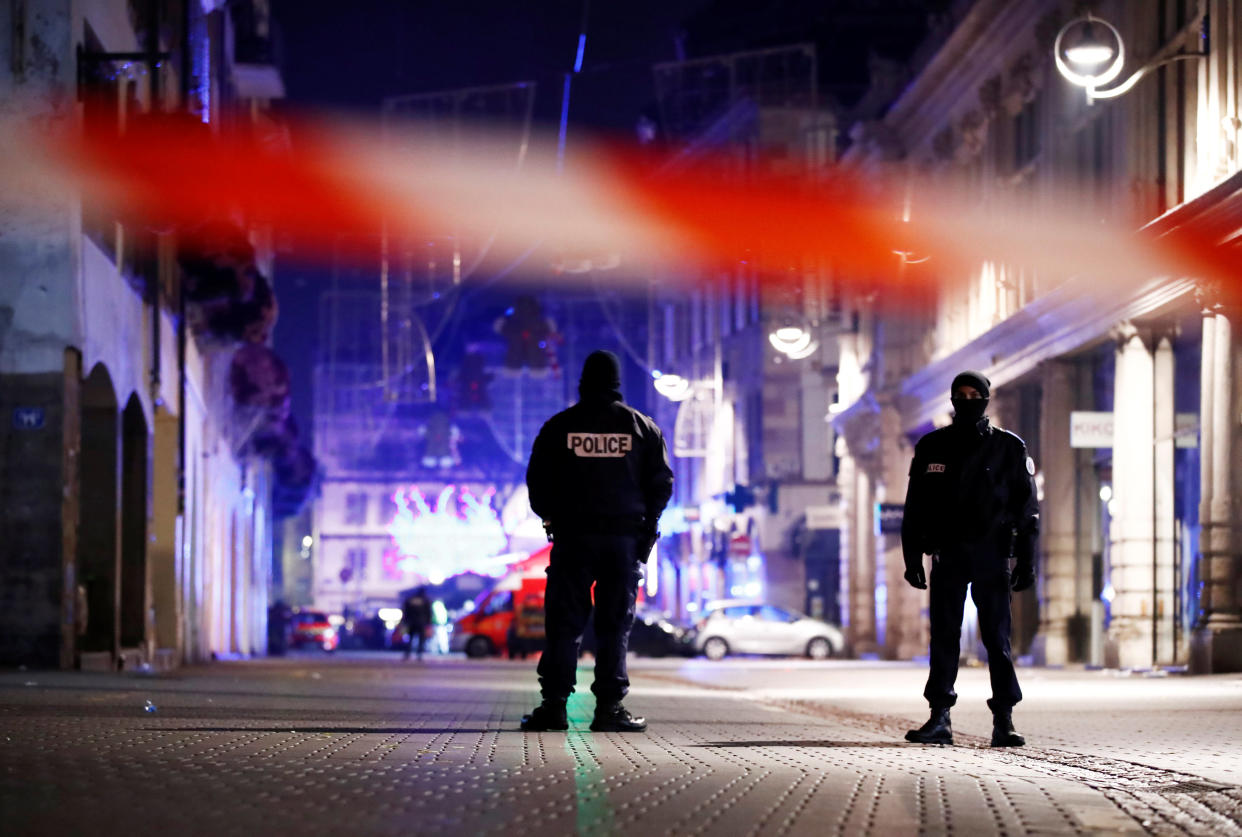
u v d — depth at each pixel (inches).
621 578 1136.8
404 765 832.3
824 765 903.7
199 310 3907.5
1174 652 3068.4
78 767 786.2
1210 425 2664.9
